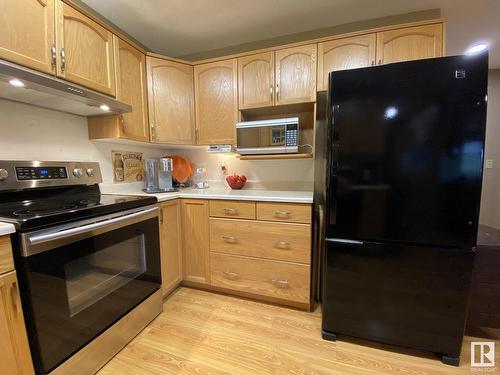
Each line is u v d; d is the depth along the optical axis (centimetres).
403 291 130
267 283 180
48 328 100
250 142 198
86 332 118
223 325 161
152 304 164
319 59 181
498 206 335
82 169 165
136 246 150
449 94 115
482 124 112
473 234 118
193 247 199
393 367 127
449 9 184
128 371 125
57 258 103
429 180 121
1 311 88
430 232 123
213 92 214
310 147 211
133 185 218
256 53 198
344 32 202
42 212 106
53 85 117
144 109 194
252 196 176
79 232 111
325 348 141
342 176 133
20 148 142
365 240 134
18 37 114
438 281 125
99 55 155
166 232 183
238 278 188
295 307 180
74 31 140
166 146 238
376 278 134
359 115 128
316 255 185
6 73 99
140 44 229
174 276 193
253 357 134
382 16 192
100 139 181
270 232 175
